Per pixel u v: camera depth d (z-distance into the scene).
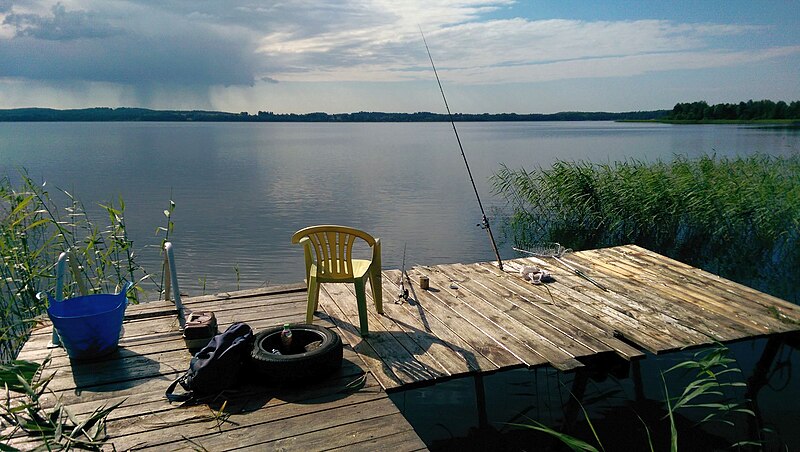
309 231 4.14
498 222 13.11
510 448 3.63
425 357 3.77
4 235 5.19
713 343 4.09
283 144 55.44
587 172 11.74
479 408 4.14
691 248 10.27
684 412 4.11
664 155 29.47
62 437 2.75
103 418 2.93
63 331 3.47
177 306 4.30
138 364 3.57
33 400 2.91
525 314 4.68
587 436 3.80
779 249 9.79
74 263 4.07
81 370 3.48
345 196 17.75
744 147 30.97
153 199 16.95
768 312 4.75
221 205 15.98
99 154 37.09
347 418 2.98
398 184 20.91
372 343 4.02
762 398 4.26
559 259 6.62
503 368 3.63
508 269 6.18
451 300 5.04
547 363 3.71
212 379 3.13
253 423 2.92
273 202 16.58
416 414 4.07
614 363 4.75
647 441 3.75
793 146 31.31
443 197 17.42
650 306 4.90
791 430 3.83
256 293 5.09
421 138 75.88
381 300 4.62
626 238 10.94
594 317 4.61
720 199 10.39
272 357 3.26
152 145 50.81
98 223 12.94
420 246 10.91
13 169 25.89
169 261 4.28
